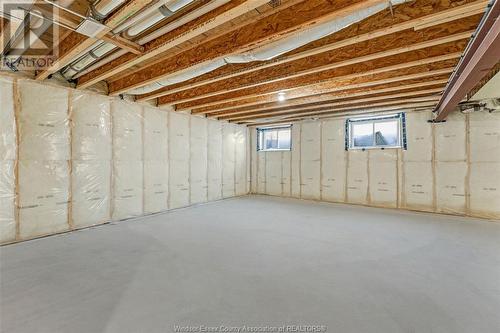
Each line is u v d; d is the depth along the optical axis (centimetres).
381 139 548
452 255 268
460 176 456
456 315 166
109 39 210
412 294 192
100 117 388
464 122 452
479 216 439
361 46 246
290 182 662
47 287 199
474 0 163
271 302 181
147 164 457
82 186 367
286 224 396
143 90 363
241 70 289
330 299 185
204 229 367
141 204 448
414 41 219
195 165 558
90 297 186
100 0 165
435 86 355
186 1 163
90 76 323
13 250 279
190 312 169
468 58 220
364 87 368
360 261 253
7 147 299
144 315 165
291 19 193
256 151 724
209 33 228
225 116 591
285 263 248
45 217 329
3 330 150
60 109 342
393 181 520
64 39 241
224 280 213
